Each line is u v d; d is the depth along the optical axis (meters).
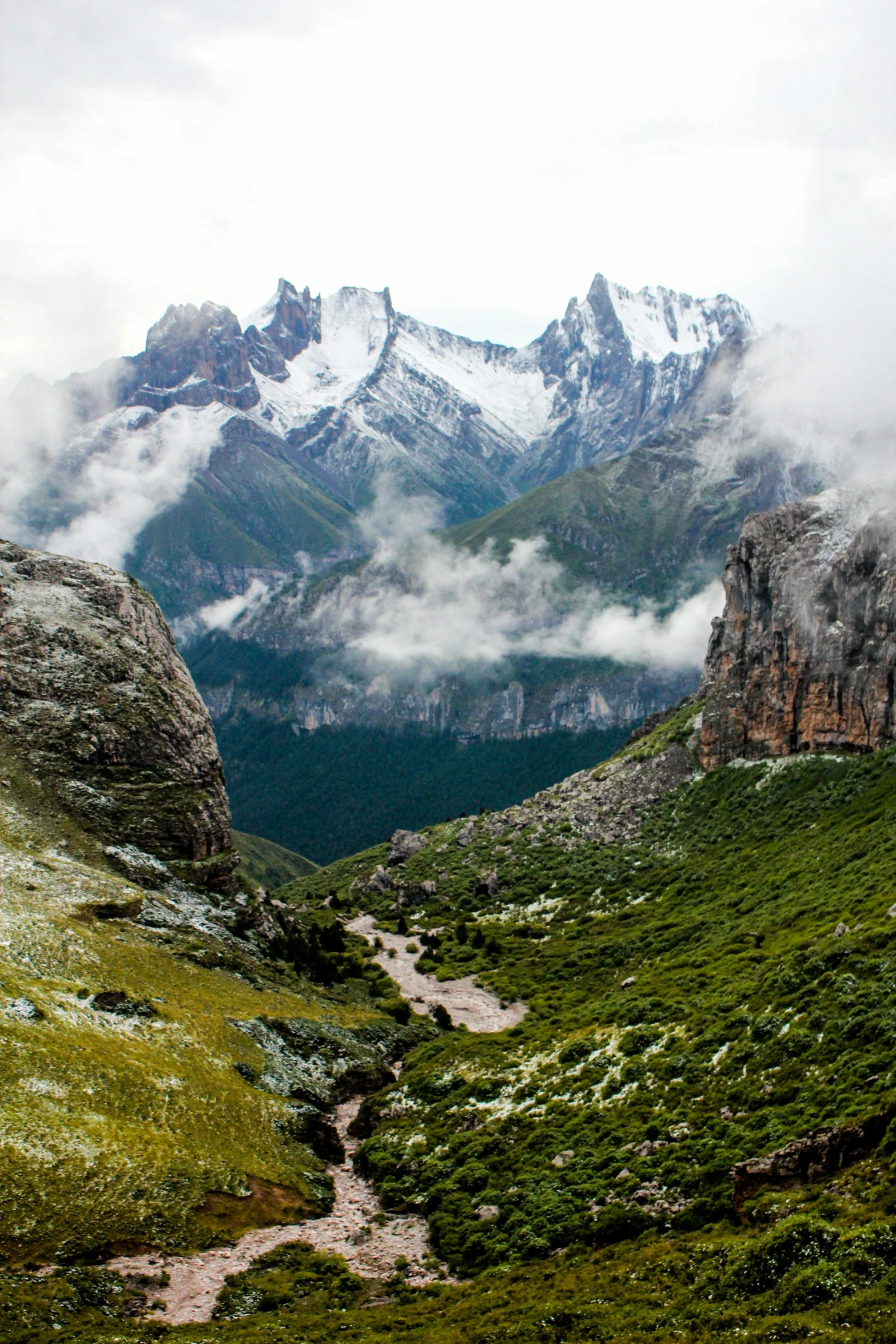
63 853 126.56
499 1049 108.50
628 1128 74.56
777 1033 78.00
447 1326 54.50
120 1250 63.47
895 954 79.56
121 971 102.38
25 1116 70.56
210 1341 53.69
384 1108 97.44
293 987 127.31
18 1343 52.16
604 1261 57.72
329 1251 69.12
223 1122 82.50
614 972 135.00
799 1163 56.41
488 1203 71.38
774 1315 44.72
